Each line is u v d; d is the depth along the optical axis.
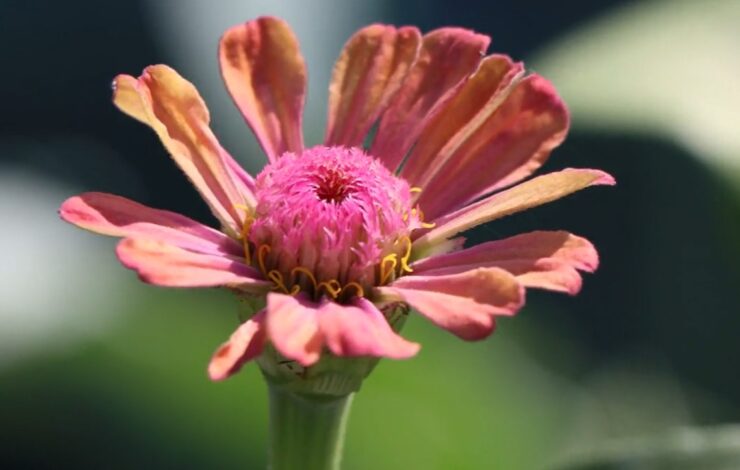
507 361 0.40
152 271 0.28
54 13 0.45
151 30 0.45
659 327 0.42
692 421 0.41
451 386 0.38
